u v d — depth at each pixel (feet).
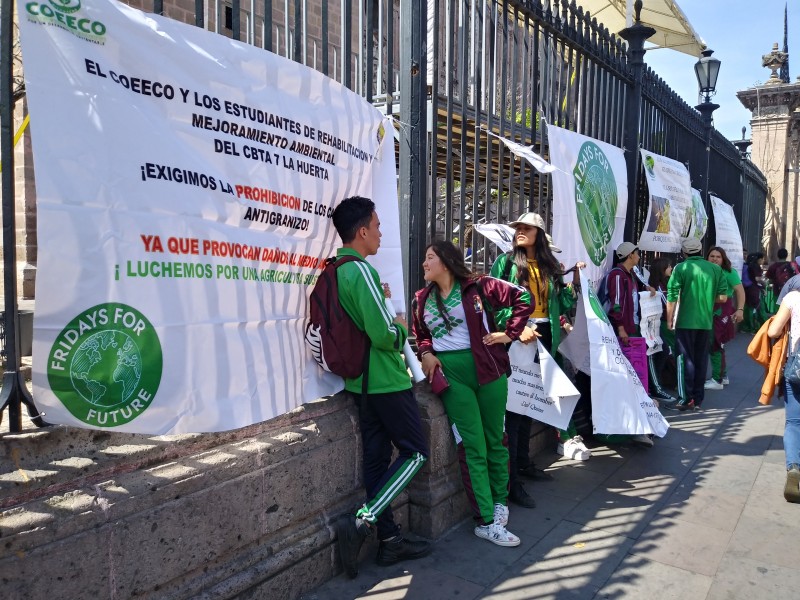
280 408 9.45
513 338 11.87
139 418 7.45
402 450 10.48
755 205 53.42
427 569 10.87
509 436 13.70
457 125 17.97
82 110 6.82
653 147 26.55
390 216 12.30
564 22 18.34
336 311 9.87
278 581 9.37
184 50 7.92
